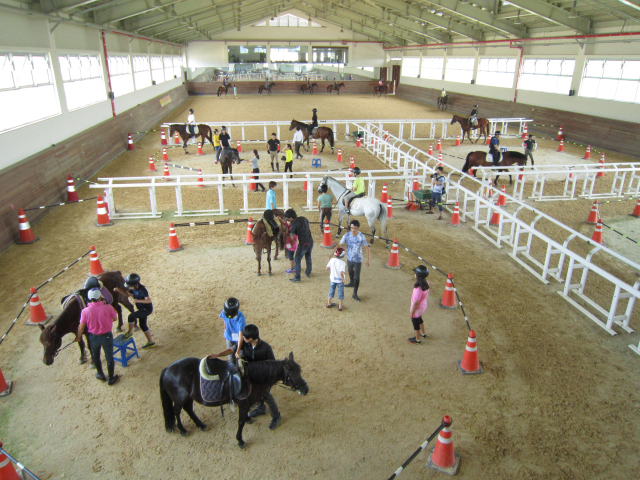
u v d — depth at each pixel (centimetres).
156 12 2458
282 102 4153
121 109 2241
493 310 823
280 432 535
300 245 879
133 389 605
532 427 547
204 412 571
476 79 3528
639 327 782
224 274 938
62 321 593
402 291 877
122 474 477
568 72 2570
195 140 2481
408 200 1427
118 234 1155
